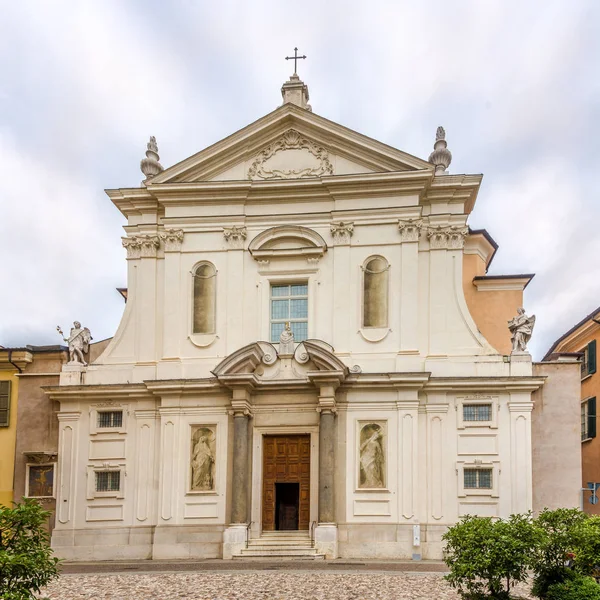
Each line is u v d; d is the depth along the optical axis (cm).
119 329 3350
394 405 3081
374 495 3025
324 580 2270
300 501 3100
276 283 3275
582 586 1816
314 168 3297
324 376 3012
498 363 3098
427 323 3167
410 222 3198
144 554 3109
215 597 2008
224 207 3325
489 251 3762
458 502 3016
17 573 1477
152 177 3347
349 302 3191
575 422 3083
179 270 3309
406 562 2820
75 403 3288
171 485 3134
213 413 3173
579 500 3033
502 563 1764
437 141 3331
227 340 3231
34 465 3316
